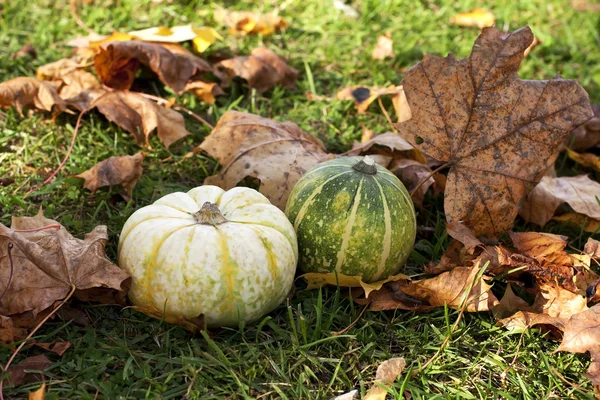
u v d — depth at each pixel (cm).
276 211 67
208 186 68
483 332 68
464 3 112
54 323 65
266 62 91
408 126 71
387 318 69
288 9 106
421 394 63
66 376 62
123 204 76
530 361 66
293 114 89
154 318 66
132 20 99
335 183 67
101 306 67
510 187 72
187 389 62
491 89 70
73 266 64
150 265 64
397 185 69
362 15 107
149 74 90
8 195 75
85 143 82
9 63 90
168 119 82
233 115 78
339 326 68
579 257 70
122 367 64
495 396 64
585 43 107
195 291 63
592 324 64
